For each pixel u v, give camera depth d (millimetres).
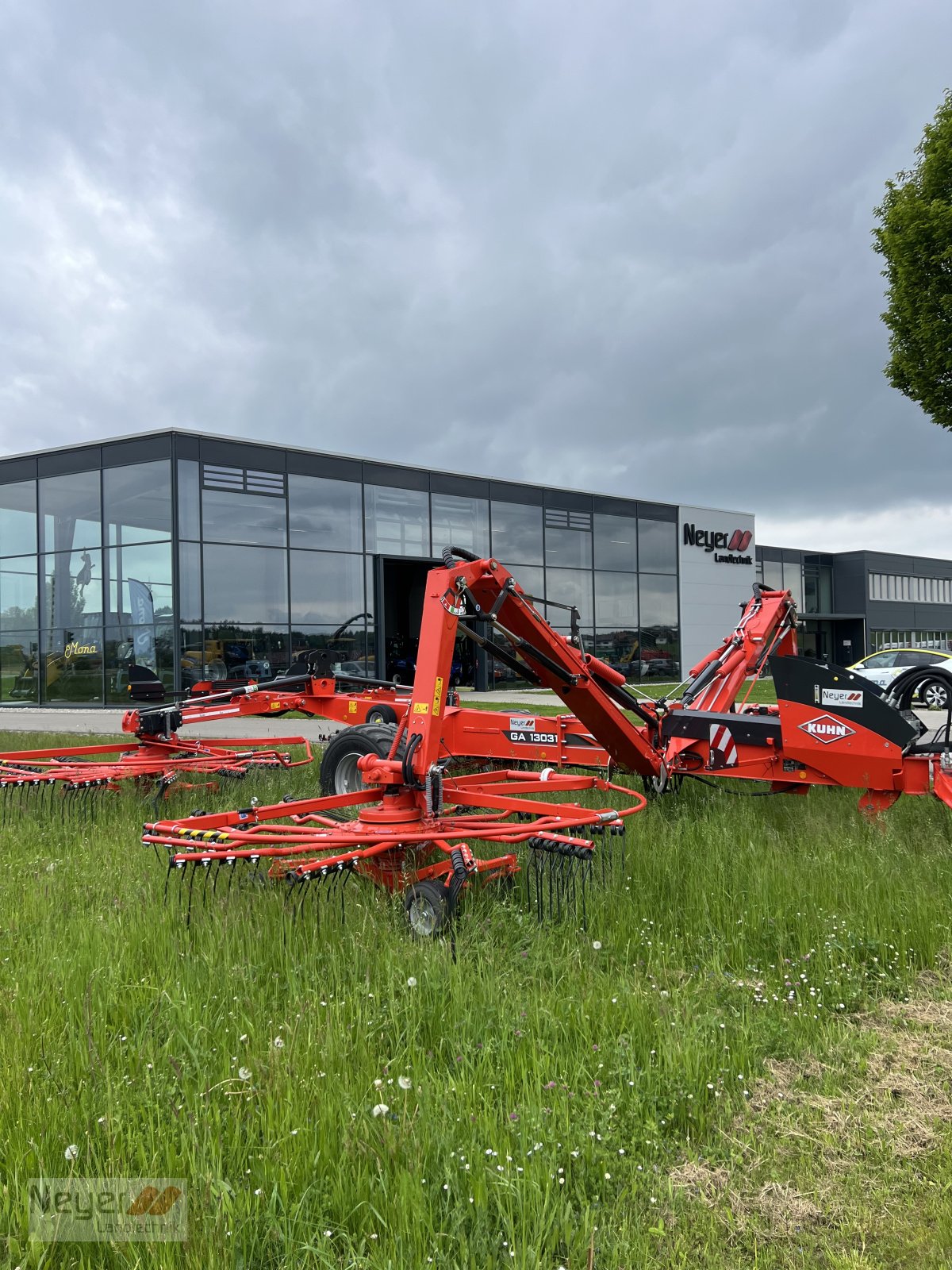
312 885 5277
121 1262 2391
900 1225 2650
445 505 30109
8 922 5086
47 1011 3781
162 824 5297
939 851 6219
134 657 24266
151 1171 2705
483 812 7207
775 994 4125
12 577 26797
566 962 4312
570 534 34000
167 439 23609
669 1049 3445
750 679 10000
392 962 4152
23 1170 2705
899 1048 3785
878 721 7113
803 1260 2516
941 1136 3119
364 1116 2920
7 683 27078
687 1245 2543
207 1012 3703
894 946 4699
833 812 7578
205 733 18609
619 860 5910
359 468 27625
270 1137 2850
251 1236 2441
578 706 7387
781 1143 3062
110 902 5410
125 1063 3365
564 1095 3104
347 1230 2529
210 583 24109
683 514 37906
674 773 8234
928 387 15922
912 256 15695
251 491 25031
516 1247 2402
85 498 25203
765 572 53156
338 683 10648
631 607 36031
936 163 15336
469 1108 3008
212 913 4805
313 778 9992
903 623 59594
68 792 8656
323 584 26656
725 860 6074
